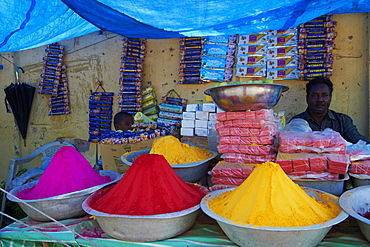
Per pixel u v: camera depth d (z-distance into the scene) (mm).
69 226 1378
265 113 1526
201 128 2488
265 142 1553
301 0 2039
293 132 1594
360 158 1443
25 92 3807
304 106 2746
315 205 1163
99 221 1236
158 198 1249
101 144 2434
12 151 3959
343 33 2645
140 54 3234
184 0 2020
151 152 1951
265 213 1067
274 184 1140
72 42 3652
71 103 3705
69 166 1573
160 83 3307
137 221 1134
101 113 3447
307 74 2623
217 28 2639
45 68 3594
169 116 2955
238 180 1534
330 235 1203
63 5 2250
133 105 3172
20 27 2508
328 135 1465
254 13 2266
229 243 1150
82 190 1434
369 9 2430
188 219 1223
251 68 2791
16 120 3932
